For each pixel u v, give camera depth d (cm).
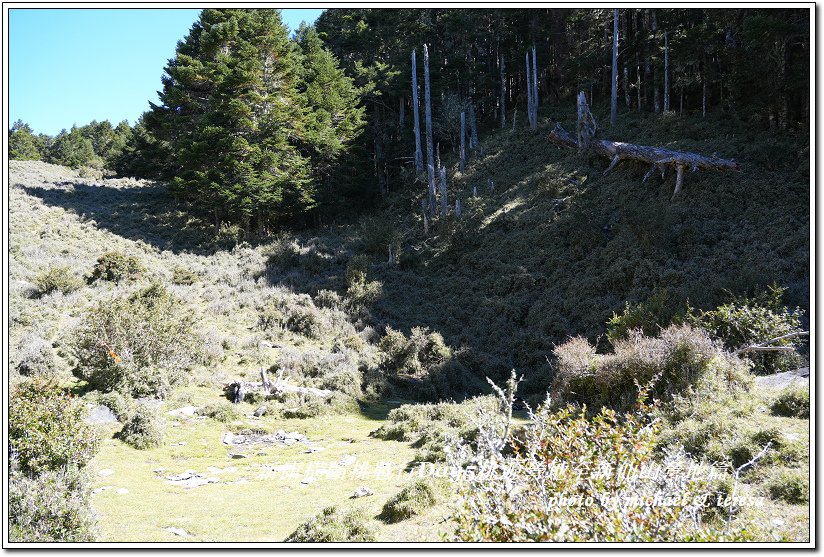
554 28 4888
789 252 1955
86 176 4938
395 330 2297
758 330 1181
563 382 1136
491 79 4569
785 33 2703
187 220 3497
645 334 1374
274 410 1425
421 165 3988
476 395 1792
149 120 4162
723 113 3284
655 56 3700
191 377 1612
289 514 759
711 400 875
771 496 595
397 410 1376
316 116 3781
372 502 786
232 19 3762
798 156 2533
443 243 3066
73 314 1930
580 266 2389
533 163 3528
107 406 1286
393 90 4553
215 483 926
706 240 2209
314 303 2488
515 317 2281
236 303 2386
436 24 5069
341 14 5047
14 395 825
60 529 612
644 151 2723
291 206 3578
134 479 930
